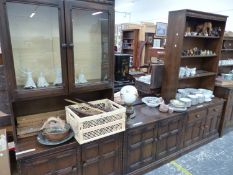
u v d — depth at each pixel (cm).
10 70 138
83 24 175
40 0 138
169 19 251
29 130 166
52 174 156
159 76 273
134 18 977
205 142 290
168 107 235
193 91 298
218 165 242
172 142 241
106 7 168
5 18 129
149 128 207
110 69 187
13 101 144
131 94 200
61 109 195
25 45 154
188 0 627
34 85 156
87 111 175
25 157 140
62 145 154
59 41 154
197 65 315
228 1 492
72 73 163
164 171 228
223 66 355
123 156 196
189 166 238
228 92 296
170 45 256
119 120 174
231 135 323
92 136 162
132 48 679
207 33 275
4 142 158
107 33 179
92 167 177
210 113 280
